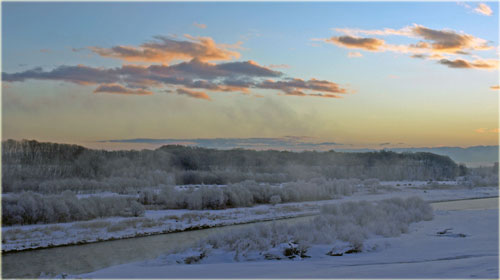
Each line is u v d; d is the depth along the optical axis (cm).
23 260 1806
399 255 1370
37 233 2394
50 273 1495
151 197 4050
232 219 3294
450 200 5628
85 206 3102
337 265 1201
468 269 925
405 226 2062
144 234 2534
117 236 2423
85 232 2469
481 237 1714
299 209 4072
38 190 5334
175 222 3014
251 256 1466
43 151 6831
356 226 1947
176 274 1105
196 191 4147
